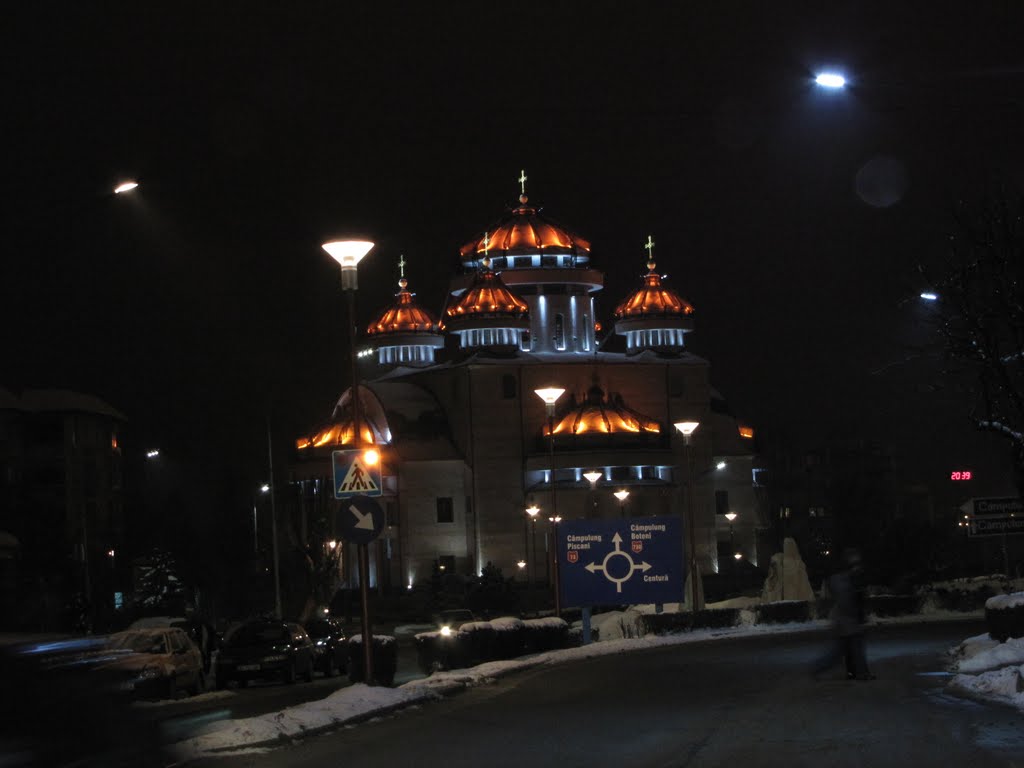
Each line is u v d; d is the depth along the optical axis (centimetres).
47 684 744
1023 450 2370
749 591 9456
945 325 2386
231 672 3167
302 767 1338
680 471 10612
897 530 7362
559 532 3381
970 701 1728
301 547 7931
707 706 1809
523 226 11125
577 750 1416
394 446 10312
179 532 8944
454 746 1488
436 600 8375
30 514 6900
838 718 1588
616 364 10662
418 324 11725
